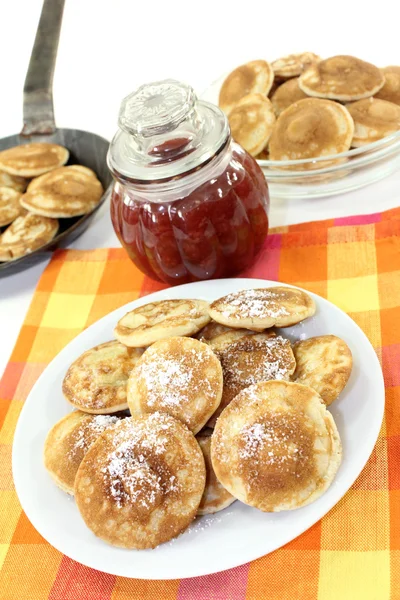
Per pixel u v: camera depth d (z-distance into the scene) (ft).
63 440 1.63
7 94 3.08
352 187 2.12
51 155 2.41
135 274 2.09
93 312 2.02
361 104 2.12
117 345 1.80
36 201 2.22
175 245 1.85
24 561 1.57
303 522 1.44
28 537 1.60
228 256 1.90
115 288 2.07
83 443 1.61
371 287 1.87
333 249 1.98
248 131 2.16
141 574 1.44
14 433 1.71
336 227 2.01
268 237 2.07
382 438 1.59
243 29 2.95
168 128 1.71
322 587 1.44
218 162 1.77
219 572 1.49
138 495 1.48
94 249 2.18
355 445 1.51
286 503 1.45
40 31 2.53
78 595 1.51
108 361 1.75
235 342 1.71
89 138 2.46
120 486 1.50
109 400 1.67
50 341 1.98
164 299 1.87
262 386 1.55
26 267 2.17
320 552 1.48
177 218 1.79
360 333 1.67
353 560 1.46
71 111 2.80
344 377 1.58
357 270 1.91
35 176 2.39
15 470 1.63
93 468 1.53
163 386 1.60
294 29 2.77
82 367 1.75
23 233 2.19
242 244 1.88
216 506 1.50
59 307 2.05
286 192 2.14
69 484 1.57
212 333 1.77
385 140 1.97
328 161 2.00
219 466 1.49
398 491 1.52
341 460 1.49
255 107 2.19
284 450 1.47
